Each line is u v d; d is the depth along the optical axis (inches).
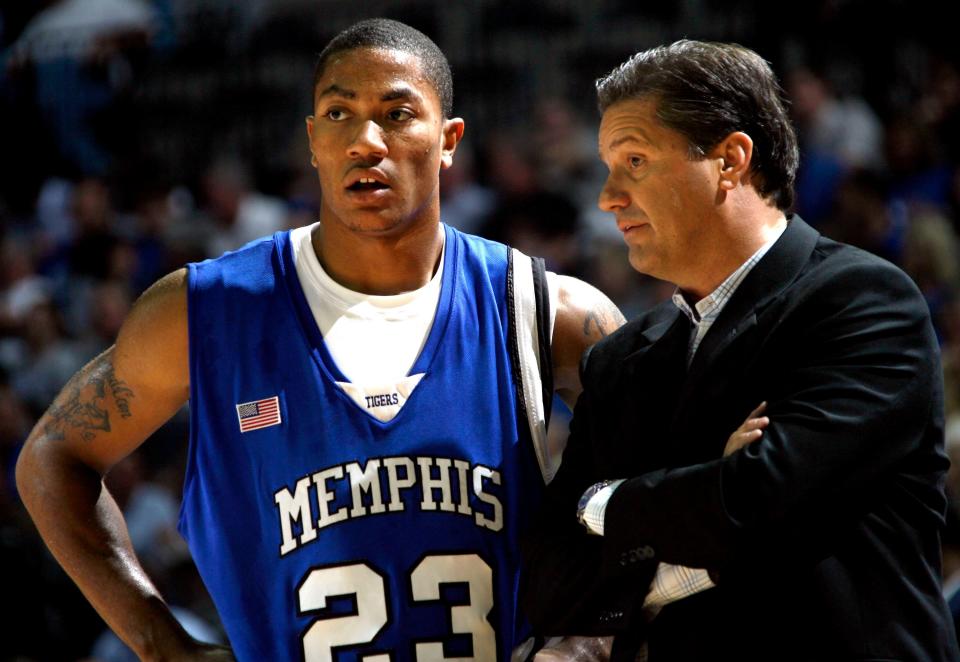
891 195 1014.4
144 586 396.2
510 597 383.9
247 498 384.8
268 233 1131.3
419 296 393.4
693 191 325.7
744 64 330.6
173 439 928.9
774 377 315.6
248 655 382.9
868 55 1145.4
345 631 374.0
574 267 989.2
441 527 377.7
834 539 304.3
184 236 1114.7
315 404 381.4
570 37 1176.2
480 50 1187.3
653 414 336.2
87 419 398.6
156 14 1269.7
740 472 298.4
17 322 1088.8
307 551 376.8
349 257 390.3
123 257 1111.6
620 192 334.0
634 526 312.8
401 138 377.4
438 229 399.5
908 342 310.0
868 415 300.5
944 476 317.7
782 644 302.8
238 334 388.2
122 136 1262.3
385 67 376.8
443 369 387.5
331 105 377.1
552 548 343.3
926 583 307.4
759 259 325.4
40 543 766.5
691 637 313.4
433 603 375.6
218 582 387.5
